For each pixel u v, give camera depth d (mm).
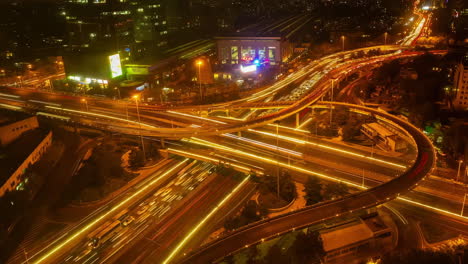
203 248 92750
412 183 113750
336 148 158375
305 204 121250
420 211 113188
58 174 153375
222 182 139625
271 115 177375
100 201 133250
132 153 158125
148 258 105250
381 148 158000
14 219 122250
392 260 88625
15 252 110312
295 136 172500
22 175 141500
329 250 96312
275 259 94188
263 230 97500
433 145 147750
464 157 141250
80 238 114875
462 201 116562
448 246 96688
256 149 160000
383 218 111062
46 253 109312
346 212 101500
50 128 186500
